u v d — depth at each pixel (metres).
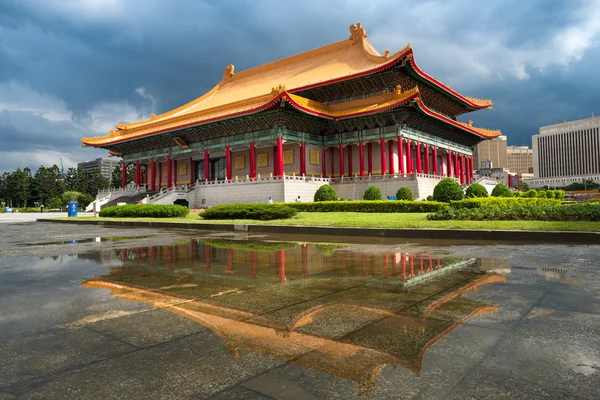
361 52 62.59
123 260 13.12
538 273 9.70
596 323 5.90
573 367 4.47
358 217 28.66
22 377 4.42
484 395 3.89
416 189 48.03
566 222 19.00
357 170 58.91
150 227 32.47
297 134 57.03
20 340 5.53
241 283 9.11
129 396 3.99
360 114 51.97
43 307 7.22
